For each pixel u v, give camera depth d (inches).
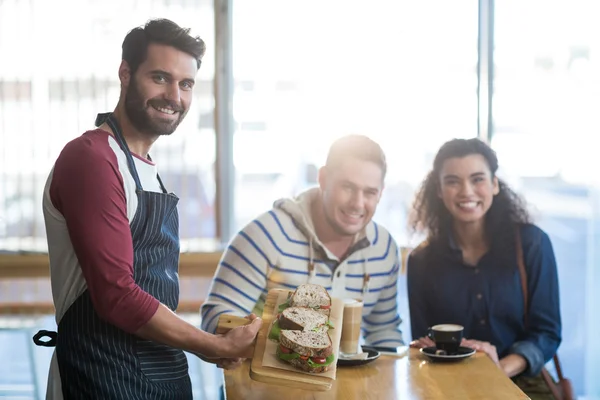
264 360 70.9
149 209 72.8
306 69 154.1
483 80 152.4
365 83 154.0
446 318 105.0
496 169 104.4
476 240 106.1
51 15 150.0
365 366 84.6
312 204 96.3
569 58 150.3
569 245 151.8
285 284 94.8
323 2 152.8
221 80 153.6
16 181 151.9
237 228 156.9
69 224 68.5
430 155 154.1
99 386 71.1
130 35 72.6
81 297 71.7
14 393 148.6
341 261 96.2
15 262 149.9
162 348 74.6
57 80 150.9
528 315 104.7
